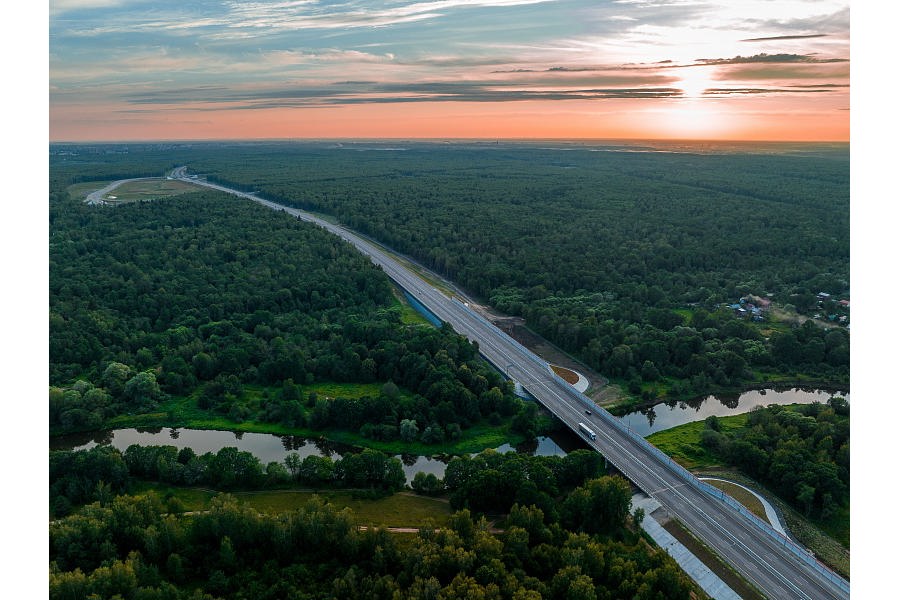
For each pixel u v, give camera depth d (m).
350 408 189.75
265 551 127.50
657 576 113.88
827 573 124.62
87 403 192.38
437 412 189.38
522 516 129.12
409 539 134.50
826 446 164.88
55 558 119.56
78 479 148.12
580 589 108.69
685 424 193.75
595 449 170.75
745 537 136.50
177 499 141.38
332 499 151.12
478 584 112.06
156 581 116.69
